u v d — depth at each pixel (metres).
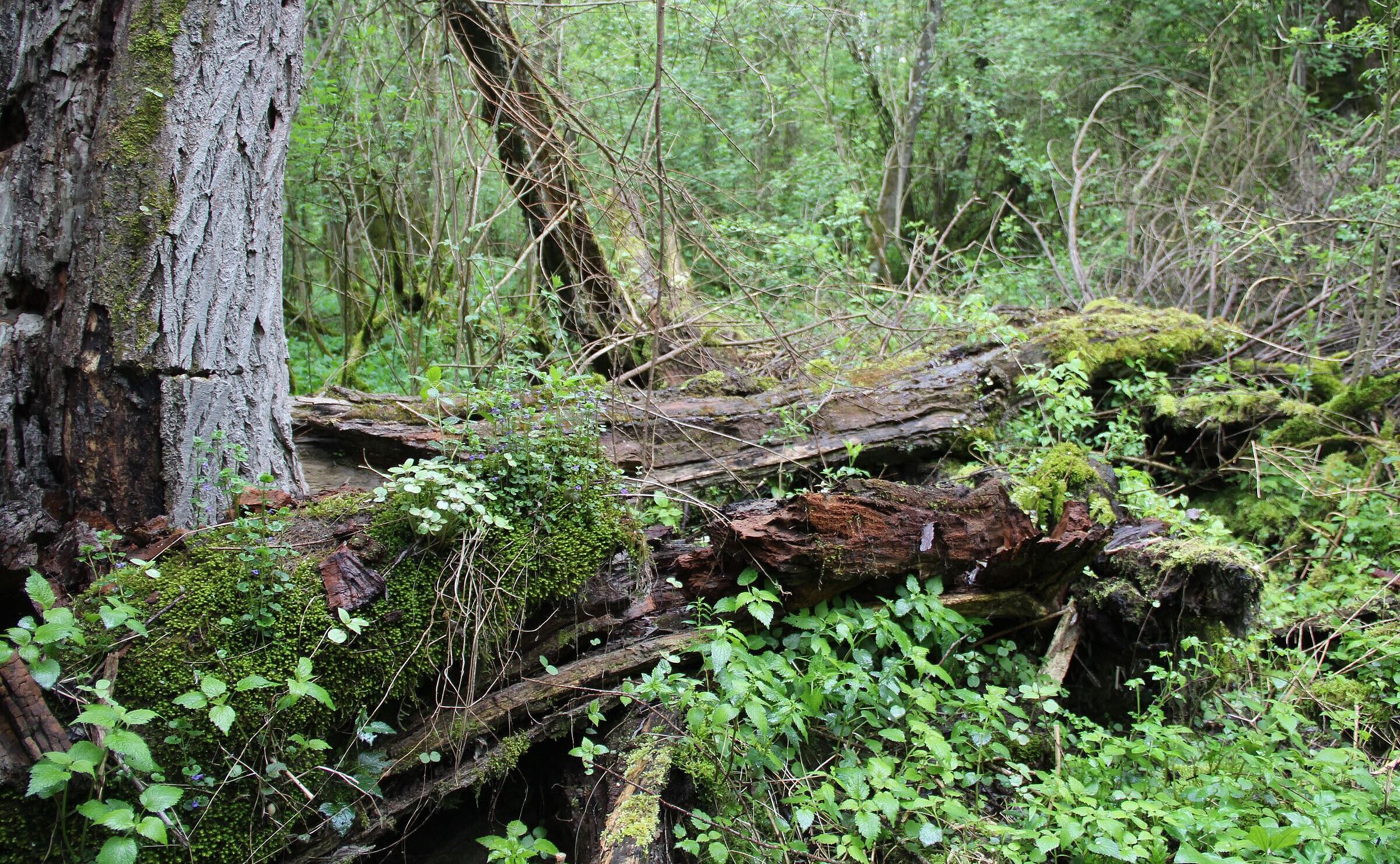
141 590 2.72
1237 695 3.59
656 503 3.82
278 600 2.78
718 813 2.91
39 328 3.02
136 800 2.42
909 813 2.94
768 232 7.36
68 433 3.01
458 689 2.93
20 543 2.79
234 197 3.25
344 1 5.96
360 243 7.45
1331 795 2.78
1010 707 3.18
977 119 12.20
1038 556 3.59
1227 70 11.57
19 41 2.99
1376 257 5.93
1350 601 4.36
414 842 3.06
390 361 6.73
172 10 3.08
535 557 3.11
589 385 4.46
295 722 2.66
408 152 6.56
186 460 3.12
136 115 3.03
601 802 2.94
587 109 7.23
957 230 13.65
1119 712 3.73
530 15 6.12
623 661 3.22
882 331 6.52
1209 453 5.77
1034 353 5.92
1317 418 5.66
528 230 6.04
